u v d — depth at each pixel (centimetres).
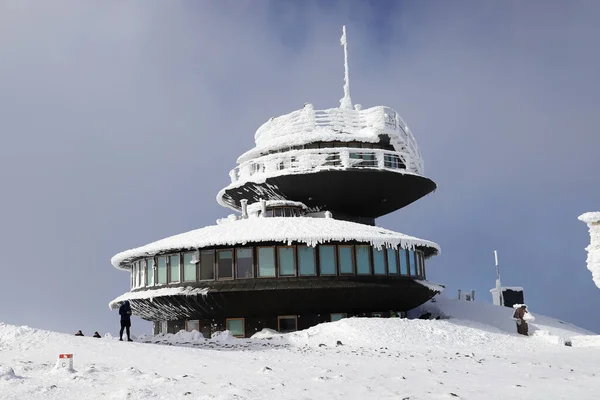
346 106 6006
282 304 3934
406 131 5600
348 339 3325
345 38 6228
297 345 3216
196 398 1484
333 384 1753
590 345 3684
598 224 3812
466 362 2448
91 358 2192
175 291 4022
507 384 1759
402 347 3173
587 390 1622
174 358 2309
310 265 3997
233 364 2241
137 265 4556
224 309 3984
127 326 3059
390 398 1509
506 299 6347
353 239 4006
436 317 4938
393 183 5194
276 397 1523
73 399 1466
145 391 1530
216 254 4050
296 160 5294
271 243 3994
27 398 1462
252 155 5644
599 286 3784
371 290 4000
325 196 5216
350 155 5334
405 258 4331
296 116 5541
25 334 2509
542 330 4172
